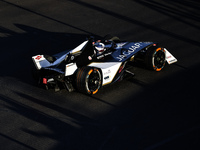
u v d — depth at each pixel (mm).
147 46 40906
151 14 60188
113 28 54844
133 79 38000
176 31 52875
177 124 29219
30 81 39062
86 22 57719
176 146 26438
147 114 31062
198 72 38875
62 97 35094
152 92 35000
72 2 67125
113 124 29922
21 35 53500
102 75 34969
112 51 39219
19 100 34875
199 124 29016
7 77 40344
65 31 54406
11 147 27656
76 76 33750
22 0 69125
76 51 37438
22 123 30891
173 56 43844
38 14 61781
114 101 33750
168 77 38062
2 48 49469
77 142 27812
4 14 62344
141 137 27844
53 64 36031
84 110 32469
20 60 45219
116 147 26875
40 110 32844
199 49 45812
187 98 33375
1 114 32438
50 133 29203
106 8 63562
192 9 62344
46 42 50719
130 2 66250
